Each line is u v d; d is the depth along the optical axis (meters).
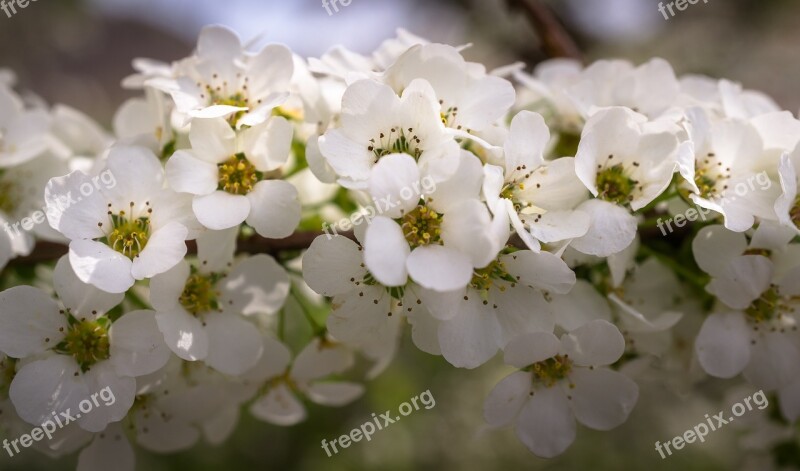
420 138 0.07
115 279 0.07
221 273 0.08
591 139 0.07
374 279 0.07
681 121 0.08
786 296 0.08
